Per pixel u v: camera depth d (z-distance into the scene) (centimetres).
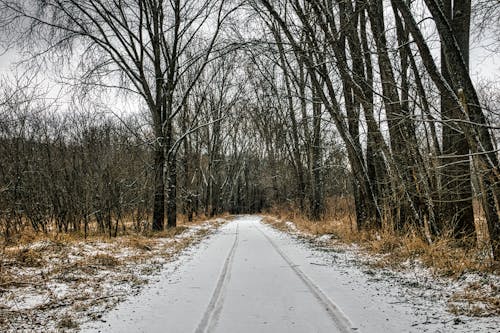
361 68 1550
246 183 7338
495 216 824
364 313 578
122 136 1855
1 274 795
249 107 3038
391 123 1234
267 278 854
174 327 528
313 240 1716
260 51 1877
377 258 1123
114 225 1919
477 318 548
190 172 3784
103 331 520
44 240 1231
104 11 1967
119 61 2052
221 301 661
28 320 578
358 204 1678
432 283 783
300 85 2350
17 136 1468
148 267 1047
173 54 2155
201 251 1409
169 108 2181
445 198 1080
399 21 1311
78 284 813
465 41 1031
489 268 791
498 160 798
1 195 1373
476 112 803
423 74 1234
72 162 1614
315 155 2744
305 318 558
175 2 2122
